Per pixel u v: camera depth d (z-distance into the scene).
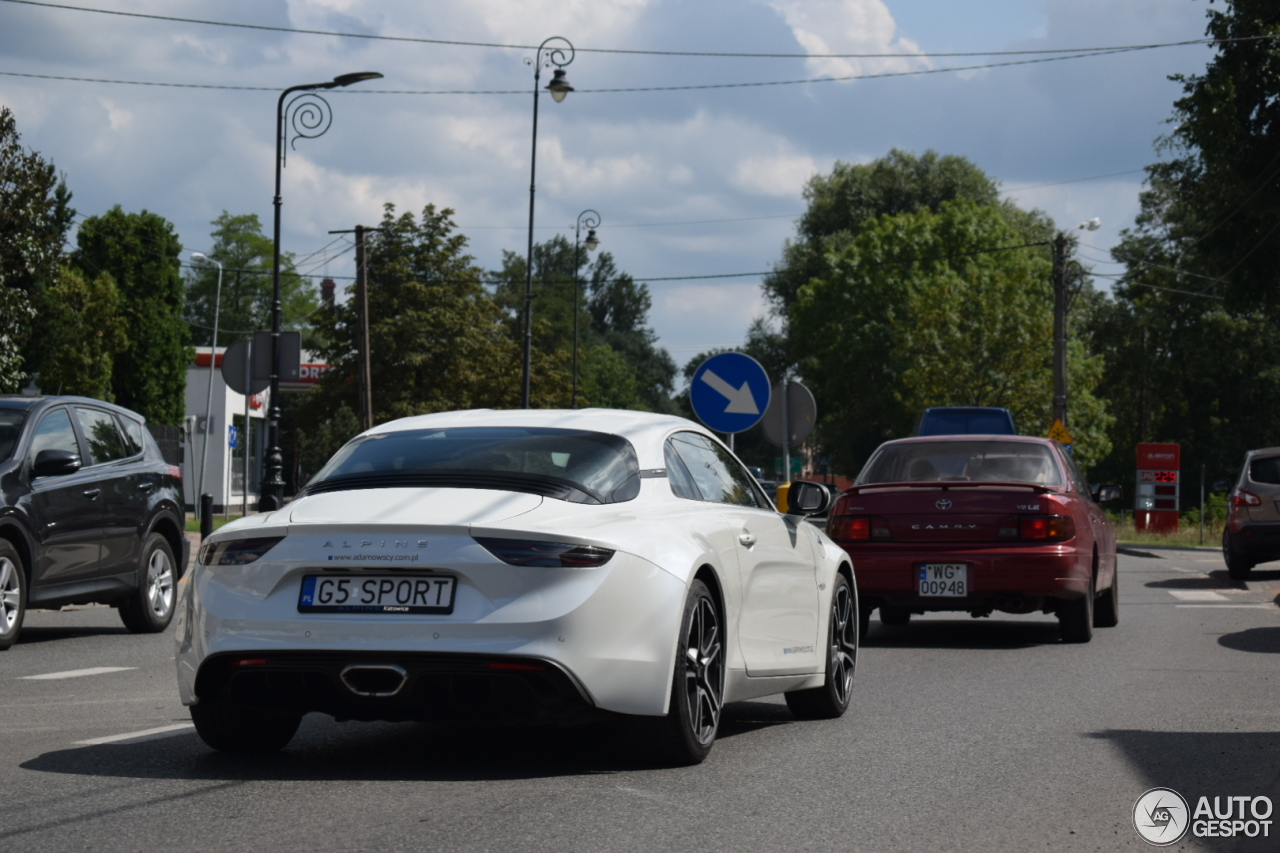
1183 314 71.62
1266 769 6.73
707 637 6.89
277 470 29.02
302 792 6.01
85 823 5.37
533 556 6.09
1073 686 9.96
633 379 136.50
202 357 61.56
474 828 5.31
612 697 6.18
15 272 27.38
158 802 5.78
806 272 85.00
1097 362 65.19
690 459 7.66
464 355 67.00
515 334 121.88
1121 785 6.32
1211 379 70.50
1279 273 36.97
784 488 14.05
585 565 6.15
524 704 6.07
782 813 5.66
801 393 17.95
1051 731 7.90
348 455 7.16
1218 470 70.19
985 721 8.30
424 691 6.11
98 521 13.49
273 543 6.31
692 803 5.84
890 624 15.47
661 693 6.36
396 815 5.54
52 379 48.19
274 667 6.18
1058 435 42.28
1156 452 43.16
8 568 12.28
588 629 6.10
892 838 5.25
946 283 64.56
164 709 8.75
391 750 7.16
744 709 8.97
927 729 8.00
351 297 66.62
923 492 12.95
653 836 5.21
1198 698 9.30
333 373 66.81
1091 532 13.29
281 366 28.95
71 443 13.49
